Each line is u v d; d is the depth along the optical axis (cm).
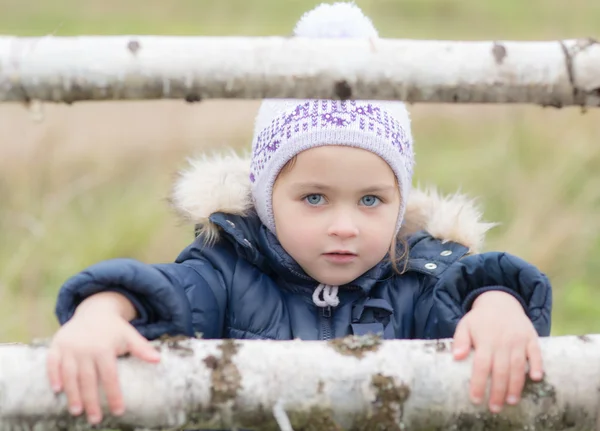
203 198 387
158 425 258
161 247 734
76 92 246
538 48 252
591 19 1389
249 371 258
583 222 770
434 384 263
